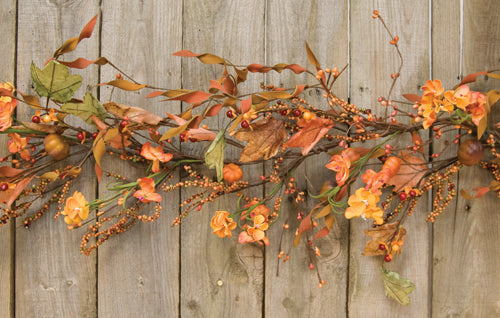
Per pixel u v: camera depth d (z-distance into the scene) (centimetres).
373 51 175
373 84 175
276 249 176
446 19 175
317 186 175
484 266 175
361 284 176
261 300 176
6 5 175
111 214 175
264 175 175
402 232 171
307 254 176
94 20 163
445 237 175
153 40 175
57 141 169
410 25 175
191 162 174
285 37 175
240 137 166
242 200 175
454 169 168
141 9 175
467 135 174
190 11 175
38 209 174
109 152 173
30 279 175
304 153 164
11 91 166
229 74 168
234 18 175
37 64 175
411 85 175
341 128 173
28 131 167
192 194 175
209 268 176
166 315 175
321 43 175
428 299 175
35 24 175
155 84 175
